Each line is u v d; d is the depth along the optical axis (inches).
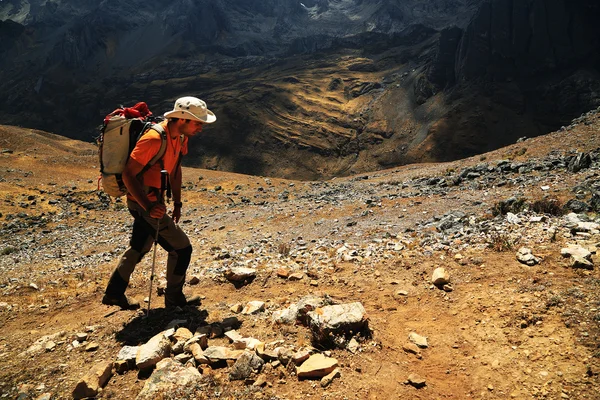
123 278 193.8
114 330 183.9
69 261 493.7
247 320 185.0
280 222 602.2
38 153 1963.6
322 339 156.3
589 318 149.5
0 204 1084.5
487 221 308.7
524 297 172.4
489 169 706.8
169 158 167.5
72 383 145.8
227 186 1497.3
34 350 173.6
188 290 240.5
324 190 1206.3
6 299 275.1
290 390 133.2
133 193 160.1
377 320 177.5
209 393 131.9
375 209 570.9
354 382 136.2
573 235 228.4
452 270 213.8
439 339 160.7
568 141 879.1
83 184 1409.9
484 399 128.1
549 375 130.7
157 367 142.3
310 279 234.7
